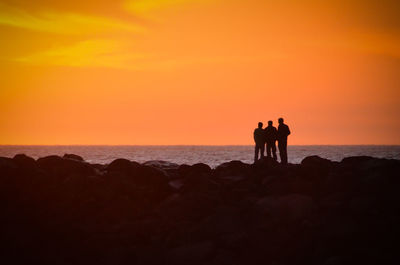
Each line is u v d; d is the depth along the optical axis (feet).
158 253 147.54
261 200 167.63
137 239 155.43
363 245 146.51
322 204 165.27
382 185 169.89
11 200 163.22
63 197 168.45
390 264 136.77
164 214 164.96
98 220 164.14
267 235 153.17
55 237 155.22
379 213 158.92
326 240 149.69
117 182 174.40
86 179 174.50
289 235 152.87
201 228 155.63
